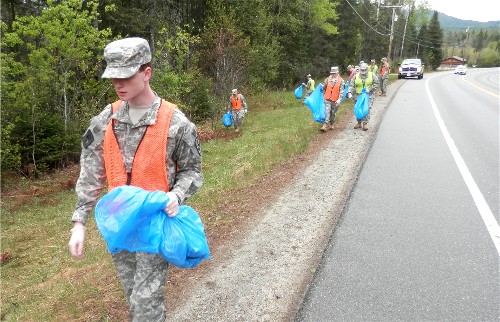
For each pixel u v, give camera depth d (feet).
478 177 21.81
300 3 101.19
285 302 10.76
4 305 12.60
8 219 24.40
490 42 477.77
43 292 12.99
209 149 35.88
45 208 26.71
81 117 40.68
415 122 39.50
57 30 35.17
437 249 13.71
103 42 38.60
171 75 48.24
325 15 114.42
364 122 35.09
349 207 17.46
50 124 35.78
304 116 48.19
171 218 6.86
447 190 19.71
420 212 16.96
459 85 100.17
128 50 6.40
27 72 36.06
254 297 10.97
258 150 30.19
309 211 17.06
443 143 30.09
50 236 20.77
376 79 36.27
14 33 34.63
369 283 11.64
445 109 49.96
